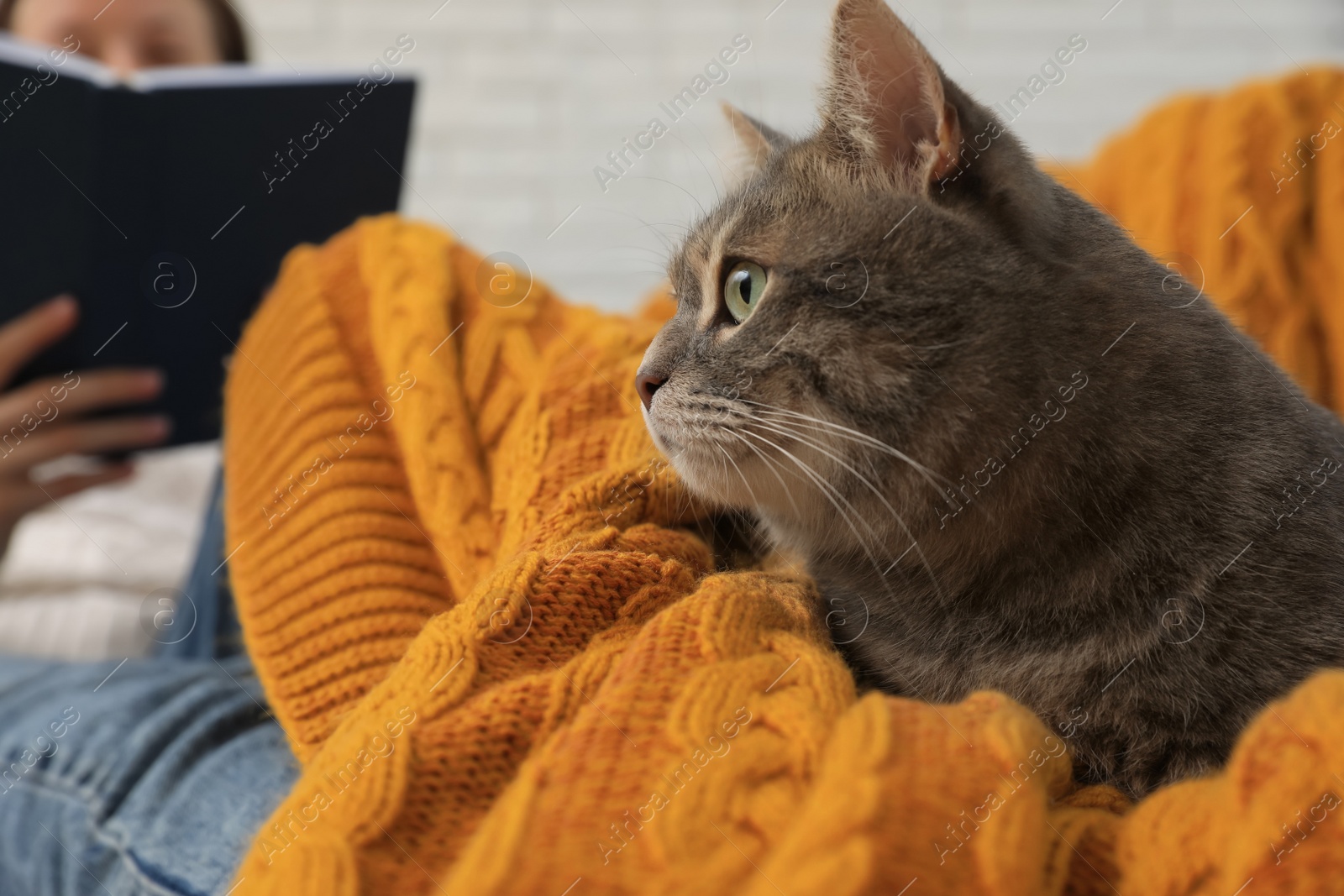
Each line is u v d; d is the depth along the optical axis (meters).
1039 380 0.84
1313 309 1.45
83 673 1.17
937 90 0.86
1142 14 2.56
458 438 0.93
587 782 0.55
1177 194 1.53
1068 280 0.88
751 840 0.52
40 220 1.16
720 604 0.69
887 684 0.89
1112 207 1.64
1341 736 0.52
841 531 0.93
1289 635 0.75
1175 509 0.79
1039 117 2.57
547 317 1.08
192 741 0.96
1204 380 0.85
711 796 0.53
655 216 2.47
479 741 0.60
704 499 1.00
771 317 0.90
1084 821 0.60
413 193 2.54
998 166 0.90
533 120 2.56
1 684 1.15
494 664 0.68
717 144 1.66
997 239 0.88
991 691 0.70
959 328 0.85
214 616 1.29
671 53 2.57
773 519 1.00
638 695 0.60
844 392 0.86
